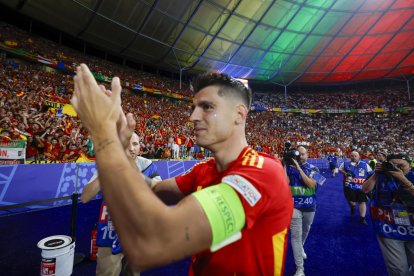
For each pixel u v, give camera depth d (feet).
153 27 72.54
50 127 28.07
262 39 87.66
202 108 2.64
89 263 10.50
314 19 83.41
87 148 30.04
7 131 23.58
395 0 78.07
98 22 65.67
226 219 1.74
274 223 2.34
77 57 71.15
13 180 17.13
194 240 1.58
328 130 103.50
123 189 1.53
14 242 12.20
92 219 16.61
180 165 32.35
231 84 2.66
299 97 123.75
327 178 45.96
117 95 1.89
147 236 1.50
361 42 93.71
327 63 103.24
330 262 11.36
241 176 2.10
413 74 110.42
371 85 122.42
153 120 62.80
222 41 84.48
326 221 18.12
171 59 88.28
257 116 105.50
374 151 79.51
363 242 13.87
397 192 7.97
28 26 65.87
